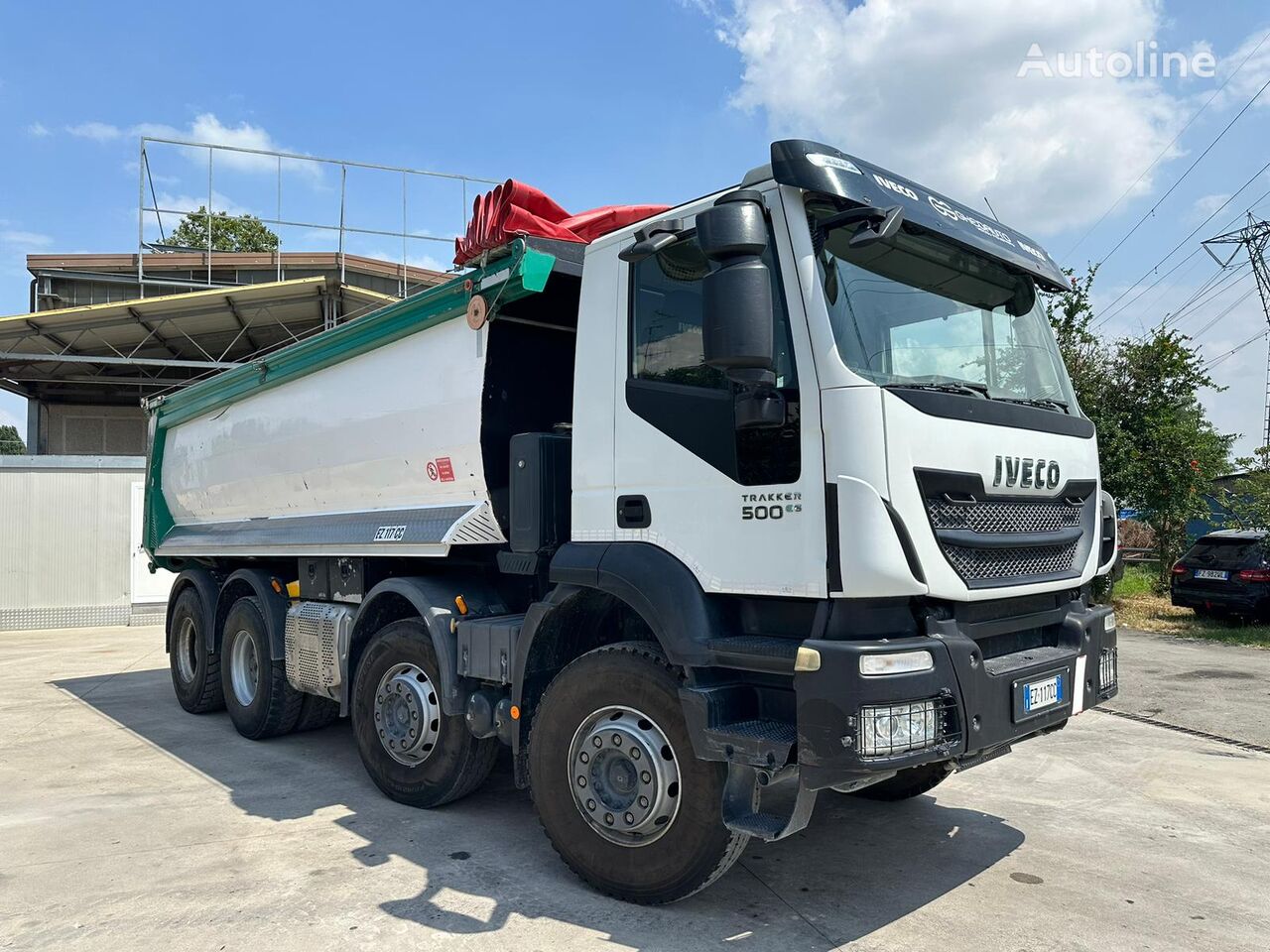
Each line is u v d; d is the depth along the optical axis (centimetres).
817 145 350
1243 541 1416
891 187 371
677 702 363
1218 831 488
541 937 353
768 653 331
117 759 648
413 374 539
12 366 1822
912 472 323
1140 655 1142
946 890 403
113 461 1622
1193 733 729
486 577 525
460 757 491
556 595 413
